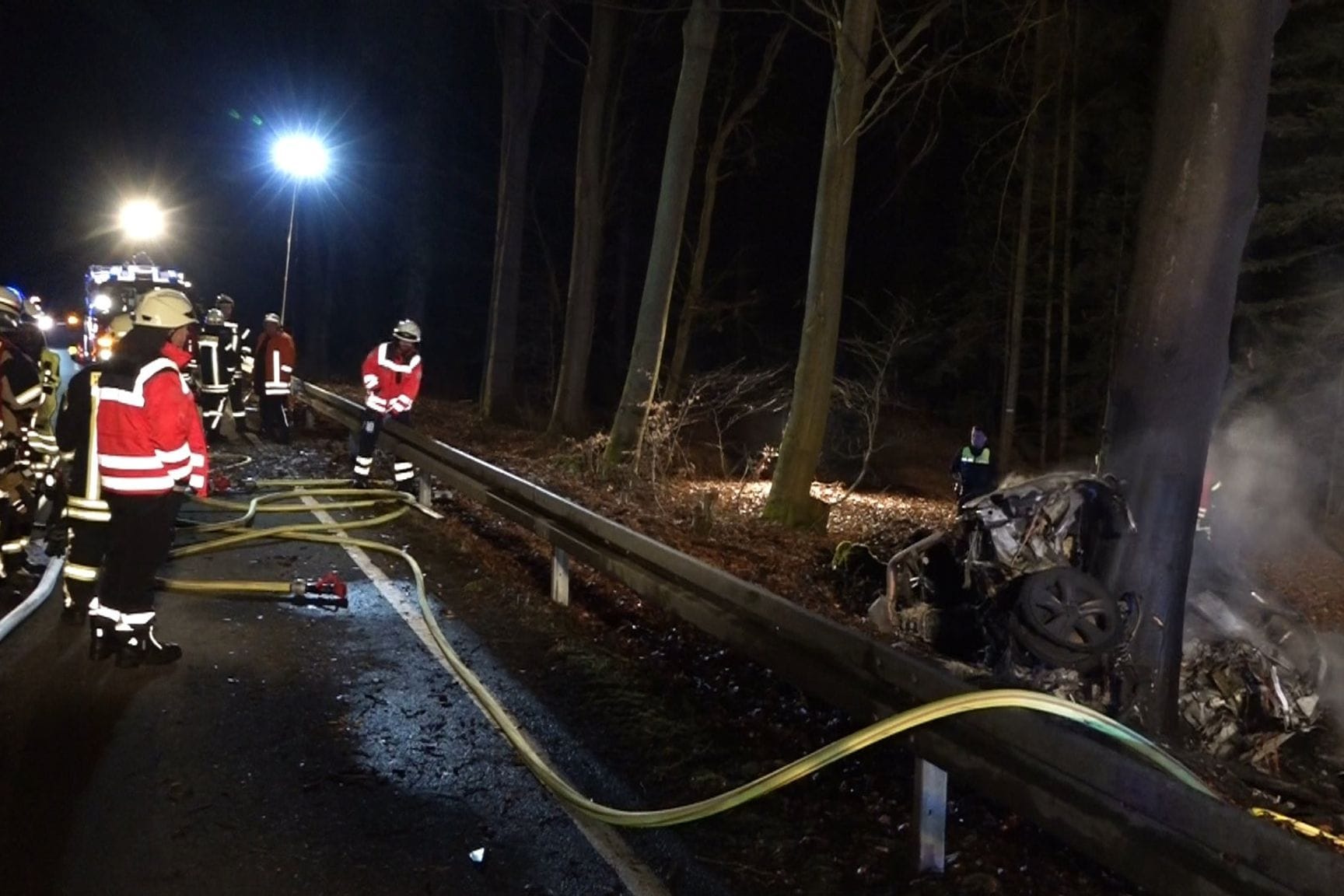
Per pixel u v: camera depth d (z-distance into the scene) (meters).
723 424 28.77
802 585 10.54
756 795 4.53
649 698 6.49
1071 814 3.71
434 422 22.50
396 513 11.41
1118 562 6.59
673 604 6.48
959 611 7.72
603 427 28.66
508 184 23.34
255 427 17.08
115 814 4.66
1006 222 27.66
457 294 42.62
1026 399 31.28
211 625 7.40
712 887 4.36
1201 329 6.36
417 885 4.25
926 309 29.86
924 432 29.53
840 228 13.55
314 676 6.50
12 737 5.38
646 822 4.68
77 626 7.18
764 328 35.12
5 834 4.43
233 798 4.87
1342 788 6.81
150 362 6.35
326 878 4.26
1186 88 6.26
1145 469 6.50
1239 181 6.26
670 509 13.80
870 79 13.30
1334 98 19.28
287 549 9.83
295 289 39.41
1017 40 20.98
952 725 4.31
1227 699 7.14
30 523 8.41
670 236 16.06
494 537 10.87
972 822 5.14
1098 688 6.39
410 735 5.70
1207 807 3.28
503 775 5.29
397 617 7.86
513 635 7.61
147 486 6.34
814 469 13.79
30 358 8.84
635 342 16.19
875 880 4.48
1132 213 24.19
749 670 7.22
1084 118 24.91
